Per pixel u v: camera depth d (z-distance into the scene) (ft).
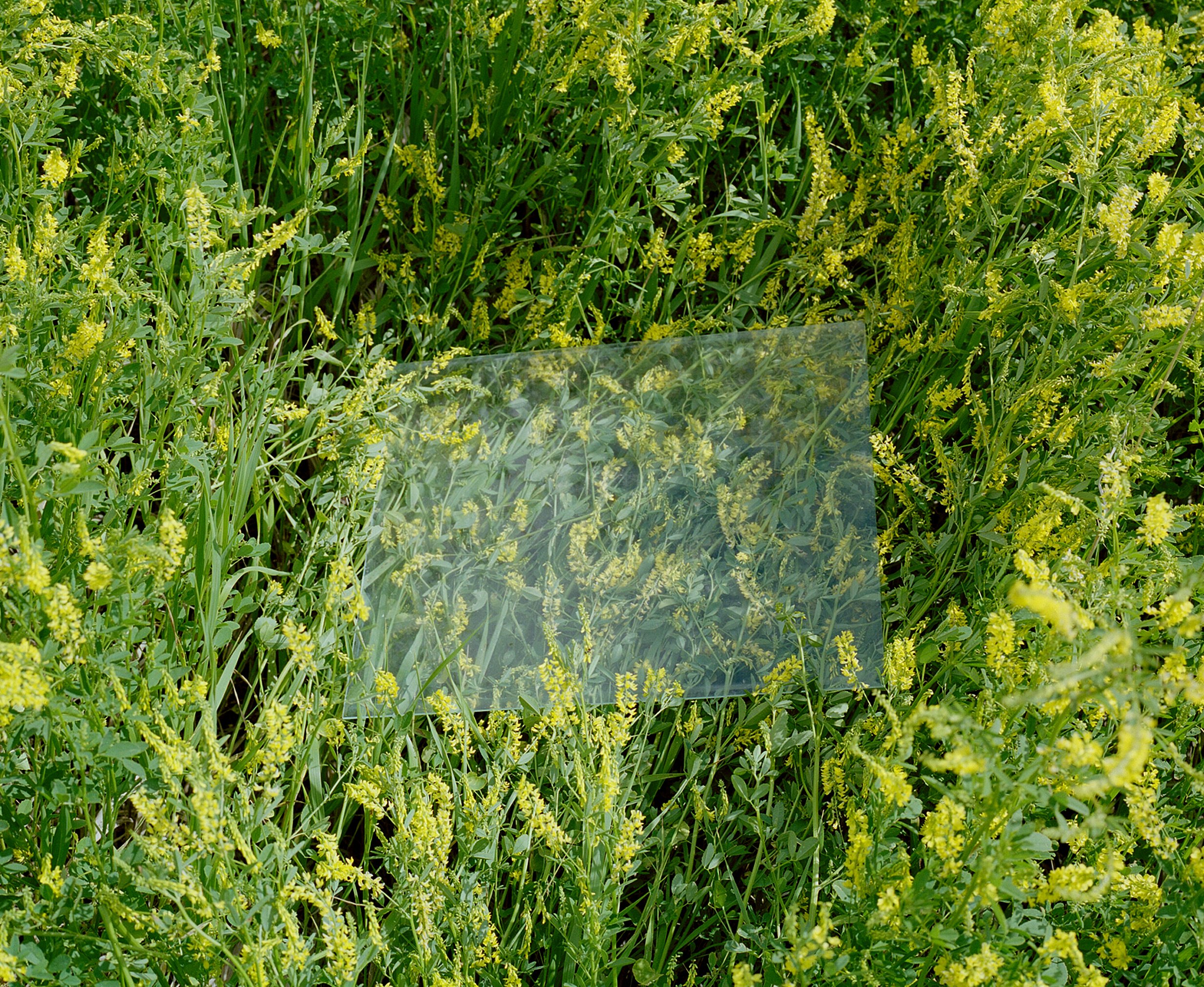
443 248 8.32
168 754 4.80
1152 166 9.09
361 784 5.91
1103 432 7.16
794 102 9.25
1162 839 5.19
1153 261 6.63
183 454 6.22
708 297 9.04
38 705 4.58
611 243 8.08
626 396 8.20
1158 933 5.35
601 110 8.04
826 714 6.90
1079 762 4.24
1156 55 7.25
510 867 6.28
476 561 7.75
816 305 8.32
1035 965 4.49
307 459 8.19
